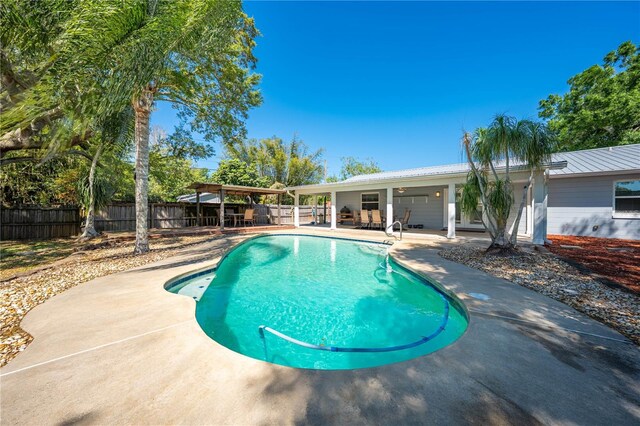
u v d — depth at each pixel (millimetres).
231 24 6277
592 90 16766
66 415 1631
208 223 16625
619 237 9352
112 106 4477
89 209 10484
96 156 9922
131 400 1759
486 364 2139
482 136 6328
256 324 3717
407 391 1834
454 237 9719
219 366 2141
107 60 3959
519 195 11016
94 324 2928
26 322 2990
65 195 11875
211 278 5867
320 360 2850
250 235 12227
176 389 1867
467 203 6840
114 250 7969
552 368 2080
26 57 3824
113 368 2113
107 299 3703
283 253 9031
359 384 1912
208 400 1759
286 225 16938
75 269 5523
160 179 15258
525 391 1822
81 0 3352
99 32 3596
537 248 7039
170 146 14102
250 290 5160
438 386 1881
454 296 3857
